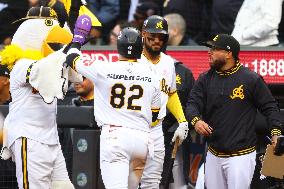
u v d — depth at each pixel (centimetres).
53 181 2377
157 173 2534
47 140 2338
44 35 2384
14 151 2342
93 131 2620
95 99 2350
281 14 3105
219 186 2528
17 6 3319
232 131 2480
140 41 2342
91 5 3453
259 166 2625
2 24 3312
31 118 2323
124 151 2311
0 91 2683
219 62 2480
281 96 2858
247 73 2481
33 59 2369
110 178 2305
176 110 2555
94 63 2334
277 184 2516
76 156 2633
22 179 2327
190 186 2723
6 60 2336
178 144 2538
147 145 2339
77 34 2358
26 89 2325
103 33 3369
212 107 2500
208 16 3259
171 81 2539
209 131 2475
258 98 2477
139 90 2328
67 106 2625
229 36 2486
